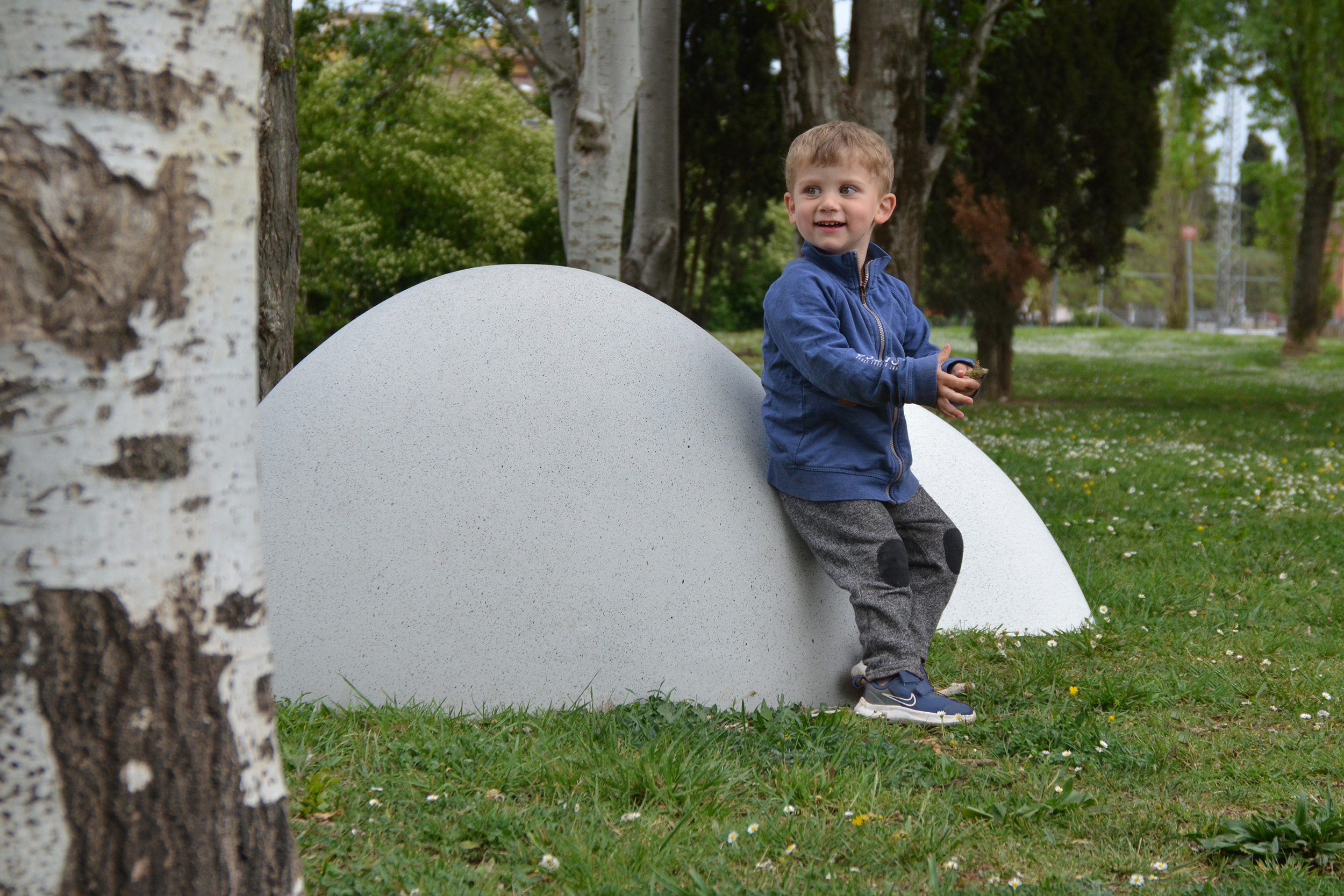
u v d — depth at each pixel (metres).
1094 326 52.75
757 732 2.90
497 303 3.34
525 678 2.98
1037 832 2.42
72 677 1.41
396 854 2.21
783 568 3.21
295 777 2.54
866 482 3.10
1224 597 5.01
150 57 1.41
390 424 3.13
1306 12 22.14
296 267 5.46
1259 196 63.69
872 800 2.52
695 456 3.18
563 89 9.58
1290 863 2.26
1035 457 10.43
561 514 3.03
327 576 3.02
